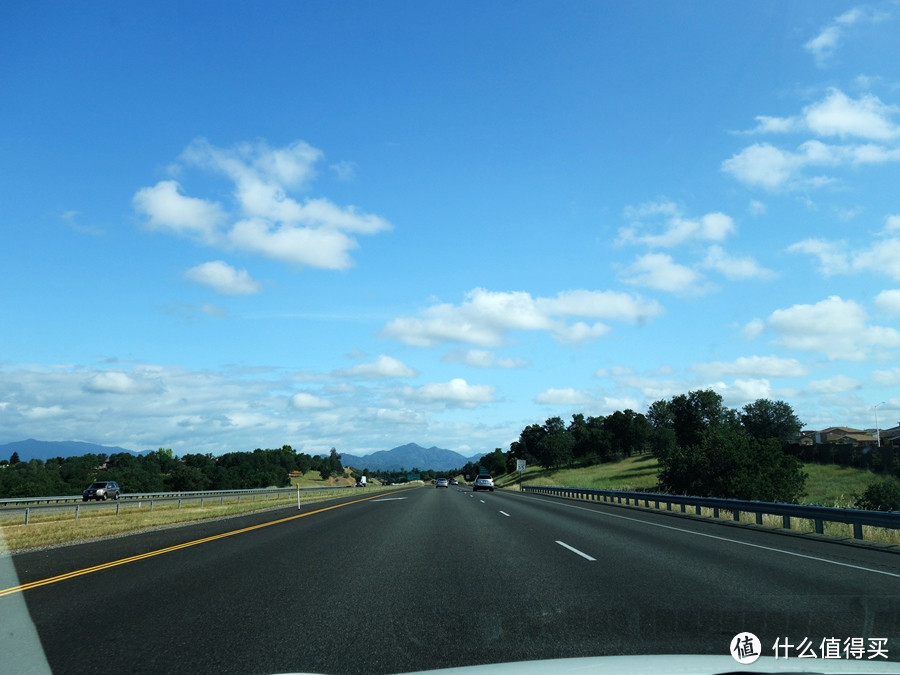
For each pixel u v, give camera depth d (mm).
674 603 8172
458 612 7895
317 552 13961
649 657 4488
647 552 13312
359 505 34188
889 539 16328
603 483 84438
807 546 14430
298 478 178625
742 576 10227
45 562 13625
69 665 6027
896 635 6570
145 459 133625
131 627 7434
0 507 42750
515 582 9883
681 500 26672
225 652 6336
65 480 85750
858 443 91062
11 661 6180
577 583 9711
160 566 12352
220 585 10055
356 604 8461
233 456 165375
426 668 5676
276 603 8609
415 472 159125
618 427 146375
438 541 15641
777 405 110438
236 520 25422
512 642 6461
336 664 5875
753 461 43719
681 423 113375
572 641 6438
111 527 22734
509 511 27094
